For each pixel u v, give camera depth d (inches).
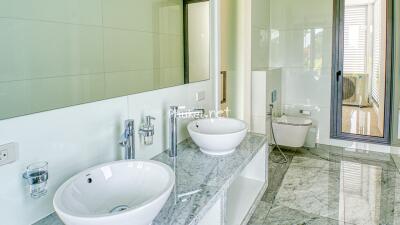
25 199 42.5
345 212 96.0
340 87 160.7
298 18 162.2
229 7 129.3
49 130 45.9
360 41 181.0
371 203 101.2
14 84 44.5
